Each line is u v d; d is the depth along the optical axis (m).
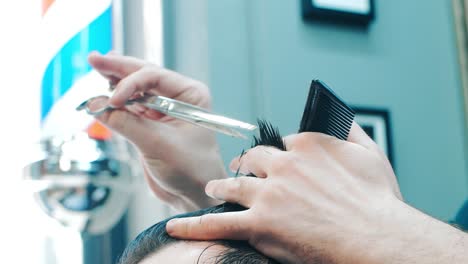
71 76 1.10
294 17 1.30
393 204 0.58
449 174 1.38
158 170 0.88
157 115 0.86
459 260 0.55
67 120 1.10
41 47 1.14
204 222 0.58
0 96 1.26
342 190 0.58
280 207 0.57
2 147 1.25
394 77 1.37
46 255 1.27
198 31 1.27
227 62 1.24
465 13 1.43
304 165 0.59
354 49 1.34
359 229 0.56
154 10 1.43
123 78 0.83
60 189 1.08
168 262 0.57
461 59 1.42
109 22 1.16
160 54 1.41
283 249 0.57
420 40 1.41
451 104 1.41
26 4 1.30
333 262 0.56
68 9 1.12
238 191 0.60
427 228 0.57
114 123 0.83
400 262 0.55
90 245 1.30
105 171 1.10
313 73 1.29
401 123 1.36
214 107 1.21
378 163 0.62
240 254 0.56
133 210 1.36
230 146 1.17
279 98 1.25
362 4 1.36
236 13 1.27
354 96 1.32
